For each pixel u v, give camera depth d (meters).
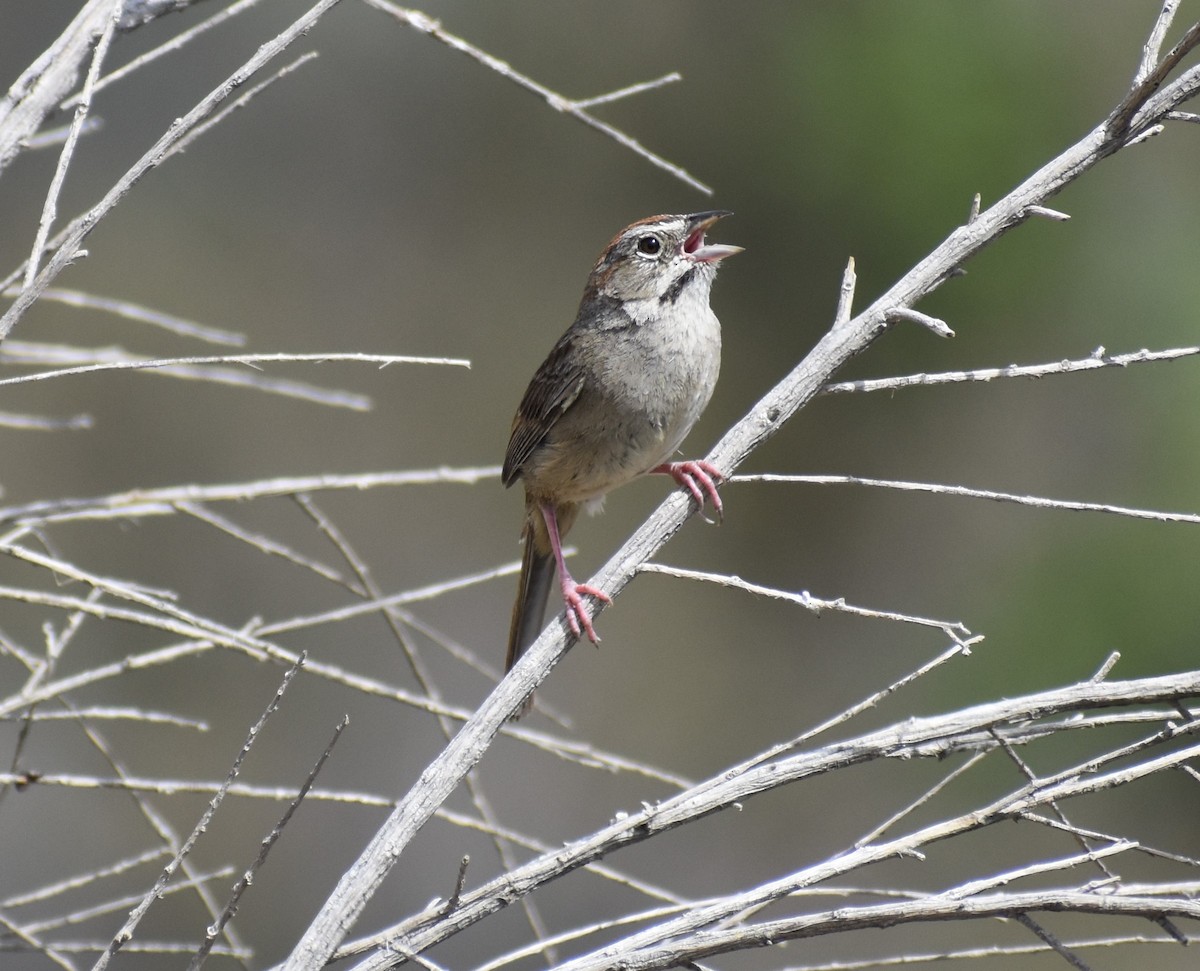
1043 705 3.81
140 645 13.34
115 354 5.57
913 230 14.42
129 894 11.90
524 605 7.48
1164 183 14.12
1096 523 13.38
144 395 15.12
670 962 3.68
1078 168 4.74
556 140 16.39
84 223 3.87
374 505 15.56
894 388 4.61
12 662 12.14
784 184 14.98
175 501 4.95
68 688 4.41
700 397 7.13
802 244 15.07
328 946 3.81
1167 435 13.50
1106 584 12.97
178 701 13.26
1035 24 14.23
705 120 15.48
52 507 4.89
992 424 14.72
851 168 14.49
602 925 3.79
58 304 15.07
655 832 3.85
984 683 13.01
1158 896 3.62
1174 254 13.88
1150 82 4.56
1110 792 12.32
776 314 15.28
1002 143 14.07
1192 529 12.98
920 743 3.82
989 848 12.59
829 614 15.48
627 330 6.97
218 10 15.96
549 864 3.83
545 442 7.21
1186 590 12.82
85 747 12.71
